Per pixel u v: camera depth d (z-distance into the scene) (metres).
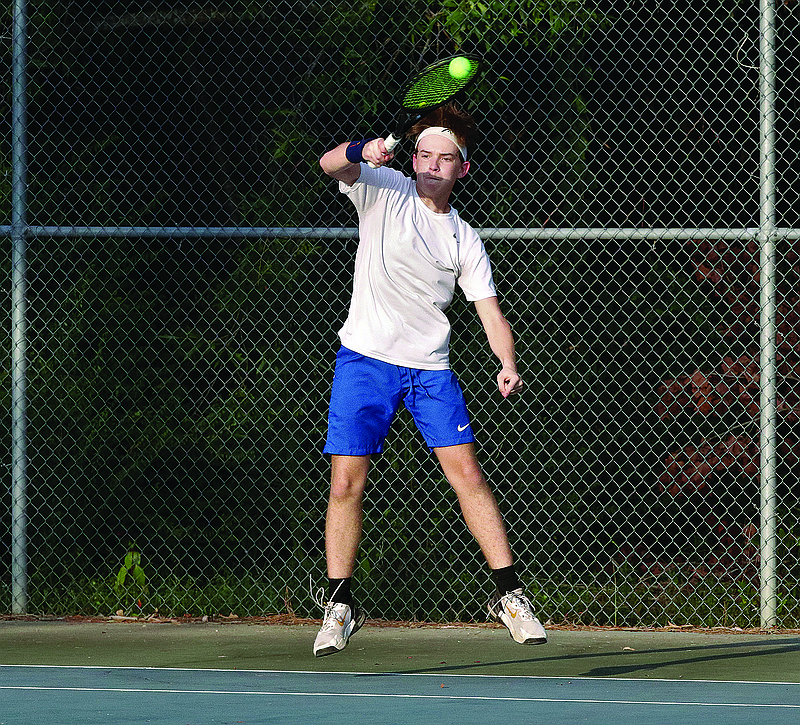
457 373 21.55
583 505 21.86
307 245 21.62
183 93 23.36
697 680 13.51
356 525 13.68
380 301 13.46
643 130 22.23
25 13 19.50
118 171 22.22
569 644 16.61
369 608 20.77
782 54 21.94
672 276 21.48
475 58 12.98
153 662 14.91
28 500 19.86
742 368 21.83
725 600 20.12
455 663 14.88
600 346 21.95
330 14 22.27
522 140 22.12
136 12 23.34
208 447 21.98
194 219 23.22
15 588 19.28
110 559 22.02
